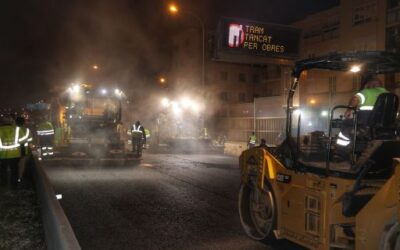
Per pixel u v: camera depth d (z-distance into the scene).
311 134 6.34
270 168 6.40
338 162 5.82
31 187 11.49
